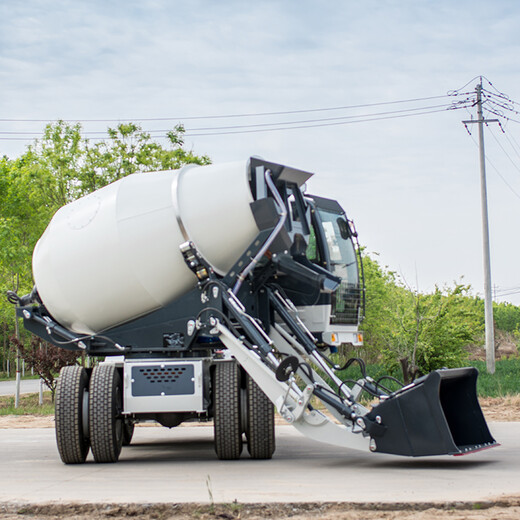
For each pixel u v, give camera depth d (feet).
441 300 83.05
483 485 25.64
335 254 40.34
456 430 32.83
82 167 90.84
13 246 84.48
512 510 21.59
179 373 34.27
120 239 35.37
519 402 63.52
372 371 99.66
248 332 33.19
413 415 29.73
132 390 34.24
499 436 42.50
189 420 37.65
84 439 35.01
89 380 35.94
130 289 35.53
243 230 34.27
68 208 38.24
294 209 36.58
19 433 53.42
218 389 34.04
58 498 24.70
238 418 33.91
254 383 34.24
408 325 82.89
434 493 23.98
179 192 35.17
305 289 36.94
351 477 28.22
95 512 23.18
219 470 31.32
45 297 37.68
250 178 34.60
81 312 36.81
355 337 41.22
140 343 36.09
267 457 34.65
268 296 36.17
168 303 35.83
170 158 92.53
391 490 24.85
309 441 43.65
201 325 34.22
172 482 28.14
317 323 37.96
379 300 133.49
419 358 83.10
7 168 88.07
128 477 29.91
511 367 135.03
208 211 34.47
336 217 41.78
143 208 35.42
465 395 32.63
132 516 22.86
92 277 36.04
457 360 82.58
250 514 22.22
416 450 29.63
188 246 34.37
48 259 37.22
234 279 34.04
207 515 22.18
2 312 139.85
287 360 31.45
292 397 31.91
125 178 37.11
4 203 87.20
